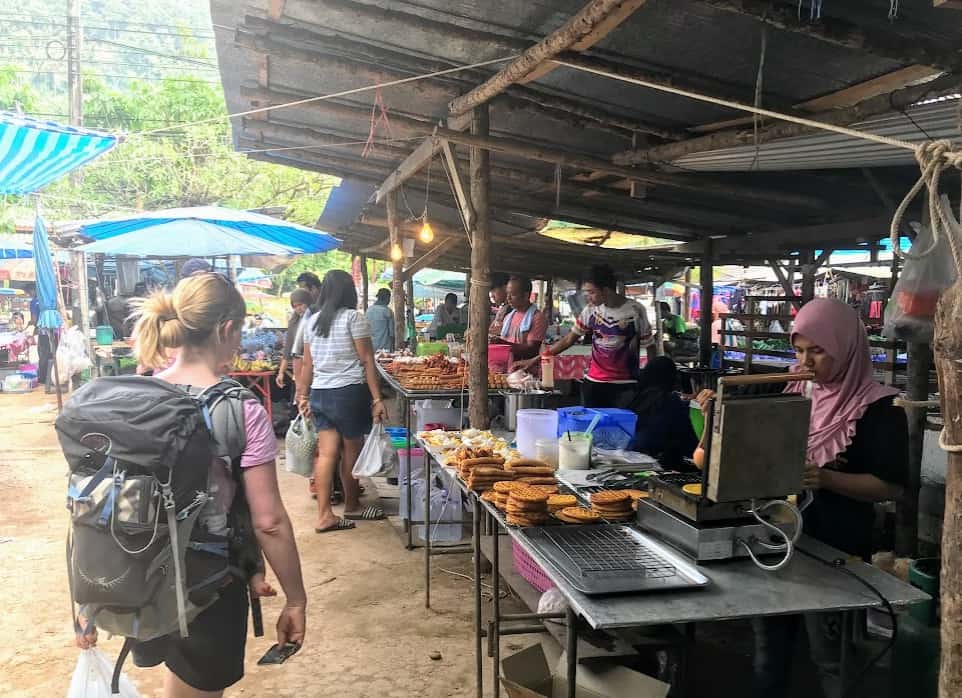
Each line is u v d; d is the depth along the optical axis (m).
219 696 1.94
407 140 6.36
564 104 4.36
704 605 1.74
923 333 3.31
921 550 4.23
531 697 2.14
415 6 3.42
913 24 2.84
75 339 9.86
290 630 1.96
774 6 2.63
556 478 2.78
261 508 1.86
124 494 1.64
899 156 4.17
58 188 18.78
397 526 5.01
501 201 7.55
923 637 2.39
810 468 2.24
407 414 4.86
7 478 6.48
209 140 19.52
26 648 3.37
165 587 1.70
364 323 4.94
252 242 8.23
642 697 2.31
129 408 1.69
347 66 4.22
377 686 3.06
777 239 7.43
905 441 2.32
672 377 3.52
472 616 3.70
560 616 2.50
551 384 5.13
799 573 1.95
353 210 10.93
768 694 2.44
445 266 13.41
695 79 3.68
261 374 8.03
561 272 12.78
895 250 1.50
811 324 2.33
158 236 7.86
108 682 2.08
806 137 3.81
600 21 2.82
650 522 2.22
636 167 5.25
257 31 3.99
